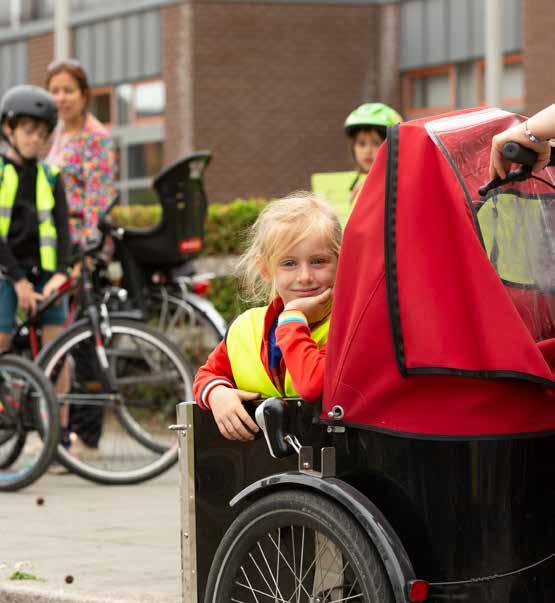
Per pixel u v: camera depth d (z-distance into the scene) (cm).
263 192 2344
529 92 2042
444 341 352
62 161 906
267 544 395
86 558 565
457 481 364
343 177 745
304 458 386
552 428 369
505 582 368
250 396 408
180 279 891
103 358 810
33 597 505
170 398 904
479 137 377
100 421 838
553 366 372
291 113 2350
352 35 2362
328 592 381
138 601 481
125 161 2458
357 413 371
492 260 369
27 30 2594
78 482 822
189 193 862
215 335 881
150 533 627
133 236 864
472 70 2291
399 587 353
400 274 357
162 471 809
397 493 370
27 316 830
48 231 826
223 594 399
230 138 2334
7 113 818
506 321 350
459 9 2283
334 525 370
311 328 414
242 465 406
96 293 850
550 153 376
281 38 2341
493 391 358
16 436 787
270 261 416
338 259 390
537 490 371
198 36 2317
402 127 367
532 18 2033
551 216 391
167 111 2366
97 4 2486
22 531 634
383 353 362
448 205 356
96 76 2492
